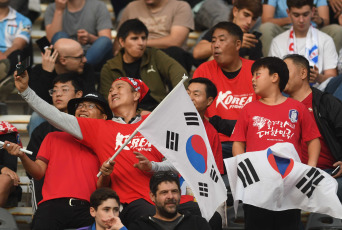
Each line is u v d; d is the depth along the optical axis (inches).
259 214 540.1
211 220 535.2
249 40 697.6
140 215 515.8
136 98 580.4
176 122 520.7
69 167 550.0
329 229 593.9
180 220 494.9
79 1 821.9
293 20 764.0
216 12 838.5
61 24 805.9
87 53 770.2
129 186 537.6
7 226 561.3
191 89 602.9
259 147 542.0
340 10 848.3
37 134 626.2
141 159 522.0
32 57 807.7
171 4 809.5
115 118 569.9
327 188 519.8
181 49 761.6
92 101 579.8
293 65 607.5
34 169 539.5
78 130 548.7
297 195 523.2
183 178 551.5
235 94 649.6
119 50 712.4
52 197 539.5
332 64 762.8
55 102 660.7
